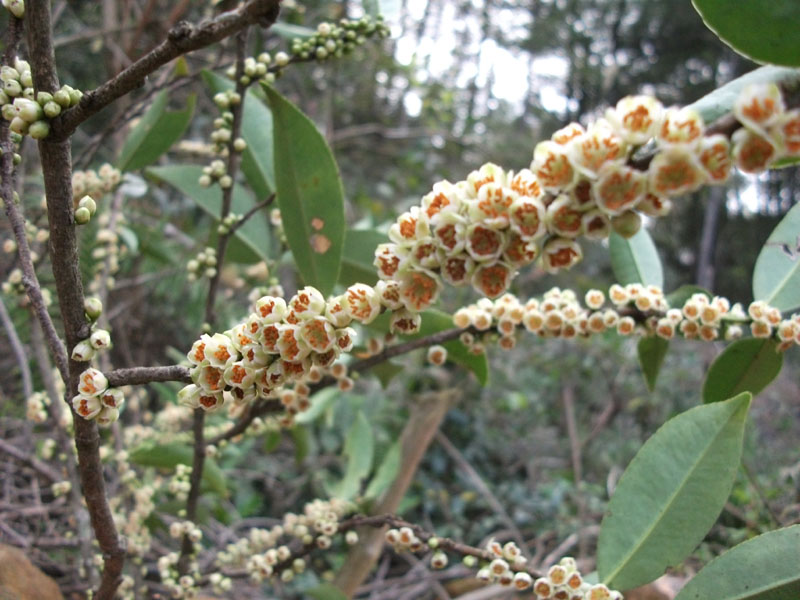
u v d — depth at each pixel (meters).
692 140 0.08
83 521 0.22
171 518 0.29
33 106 0.11
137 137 0.23
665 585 0.27
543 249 0.10
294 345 0.10
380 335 0.20
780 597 0.14
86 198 0.12
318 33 0.20
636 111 0.09
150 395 0.44
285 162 0.18
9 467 0.28
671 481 0.16
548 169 0.09
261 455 0.55
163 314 0.49
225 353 0.11
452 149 0.88
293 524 0.23
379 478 0.33
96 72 0.59
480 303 0.18
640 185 0.09
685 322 0.17
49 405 0.24
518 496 0.57
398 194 0.85
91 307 0.12
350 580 0.33
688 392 0.66
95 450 0.13
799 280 0.19
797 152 0.08
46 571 0.26
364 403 0.50
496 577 0.16
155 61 0.11
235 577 0.21
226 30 0.12
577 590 0.15
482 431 0.63
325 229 0.18
